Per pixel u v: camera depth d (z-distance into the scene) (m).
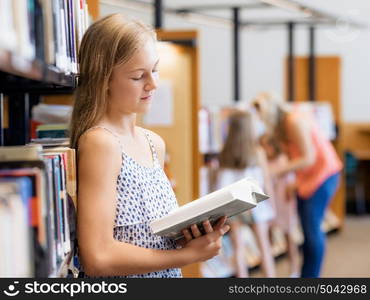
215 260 9.45
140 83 3.17
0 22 1.78
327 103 13.80
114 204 3.09
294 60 14.23
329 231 14.15
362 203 17.34
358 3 17.95
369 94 18.11
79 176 3.08
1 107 3.74
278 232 11.89
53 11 2.65
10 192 1.93
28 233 2.03
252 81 18.88
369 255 11.84
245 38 18.83
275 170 8.75
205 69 19.03
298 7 9.76
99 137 3.05
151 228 3.10
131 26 3.15
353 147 17.27
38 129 4.22
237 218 8.84
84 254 3.01
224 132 9.73
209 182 8.80
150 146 3.46
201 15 11.69
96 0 4.86
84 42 3.21
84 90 3.20
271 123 8.80
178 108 7.56
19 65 1.91
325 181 8.70
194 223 3.17
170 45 7.45
